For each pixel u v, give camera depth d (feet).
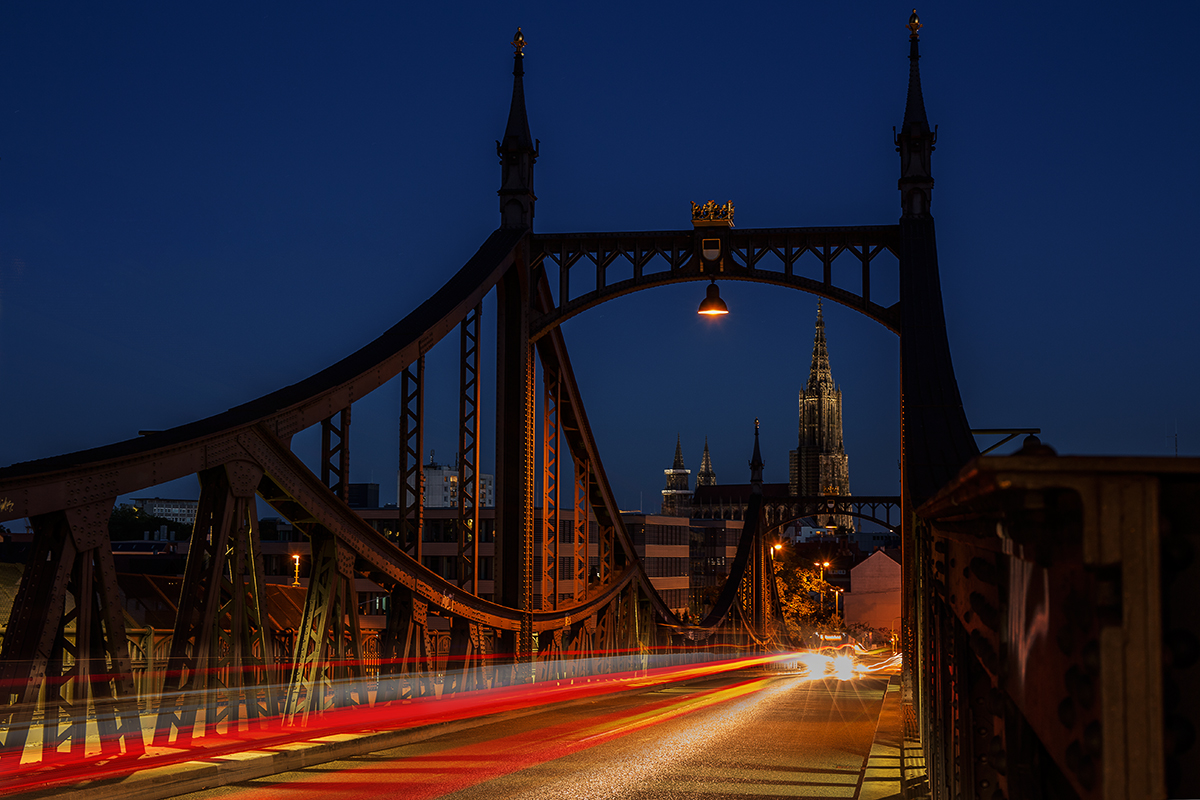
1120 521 5.44
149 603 72.33
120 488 36.45
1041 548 6.53
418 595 62.49
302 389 51.57
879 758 46.47
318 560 51.78
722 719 67.82
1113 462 5.53
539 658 82.84
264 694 46.06
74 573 35.22
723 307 77.51
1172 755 5.65
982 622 11.12
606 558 105.19
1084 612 5.80
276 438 46.03
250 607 45.88
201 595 42.01
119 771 36.01
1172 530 5.74
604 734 57.88
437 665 67.67
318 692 50.93
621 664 104.78
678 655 137.59
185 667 41.04
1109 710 5.36
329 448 53.93
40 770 34.83
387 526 255.09
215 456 41.83
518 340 81.92
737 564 208.33
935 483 61.52
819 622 388.57
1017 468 5.60
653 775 41.96
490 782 39.91
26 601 33.63
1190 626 5.75
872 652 316.81
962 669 15.67
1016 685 8.58
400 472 62.69
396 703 60.29
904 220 78.74
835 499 263.49
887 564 428.97
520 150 82.23
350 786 38.70
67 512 34.06
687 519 377.71
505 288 82.43
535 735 57.47
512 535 81.30
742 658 197.47
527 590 81.30
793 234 79.97
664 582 354.54
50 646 33.50
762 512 252.21
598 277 81.76
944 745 21.42
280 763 42.16
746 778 41.27
